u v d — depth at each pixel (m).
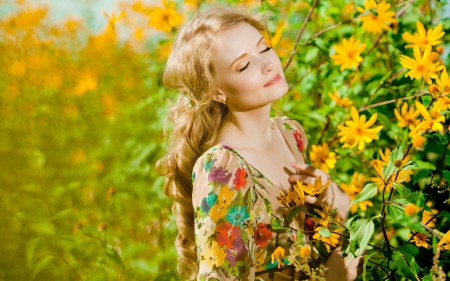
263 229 1.49
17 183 2.77
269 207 1.51
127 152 3.22
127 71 4.00
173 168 1.79
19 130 2.77
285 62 2.77
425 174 1.53
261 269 1.50
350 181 2.47
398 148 1.42
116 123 3.34
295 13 2.88
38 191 2.57
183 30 1.63
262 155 1.60
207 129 1.64
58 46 4.55
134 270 2.37
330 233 1.48
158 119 3.10
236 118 1.60
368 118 2.41
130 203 2.90
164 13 2.58
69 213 2.29
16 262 2.69
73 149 3.51
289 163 1.68
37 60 4.05
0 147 2.79
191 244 1.90
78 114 3.78
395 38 2.53
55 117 3.71
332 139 2.45
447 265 2.03
